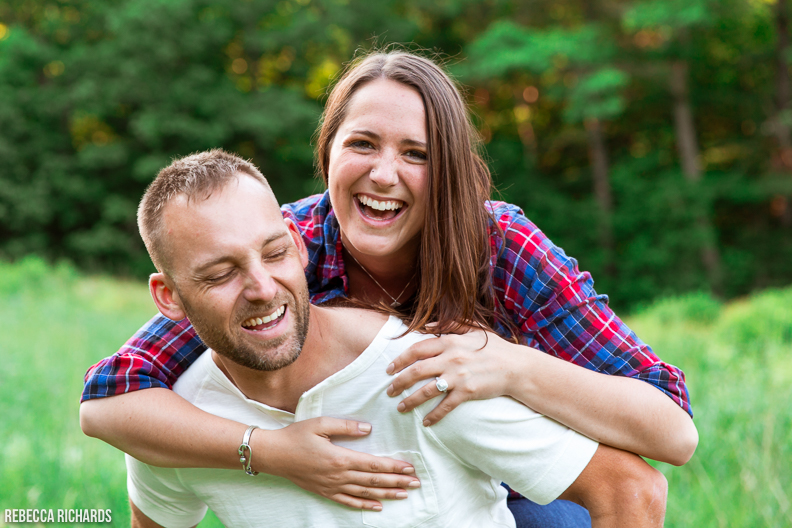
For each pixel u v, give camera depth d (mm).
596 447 1418
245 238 1299
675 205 17250
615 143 20328
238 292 1320
